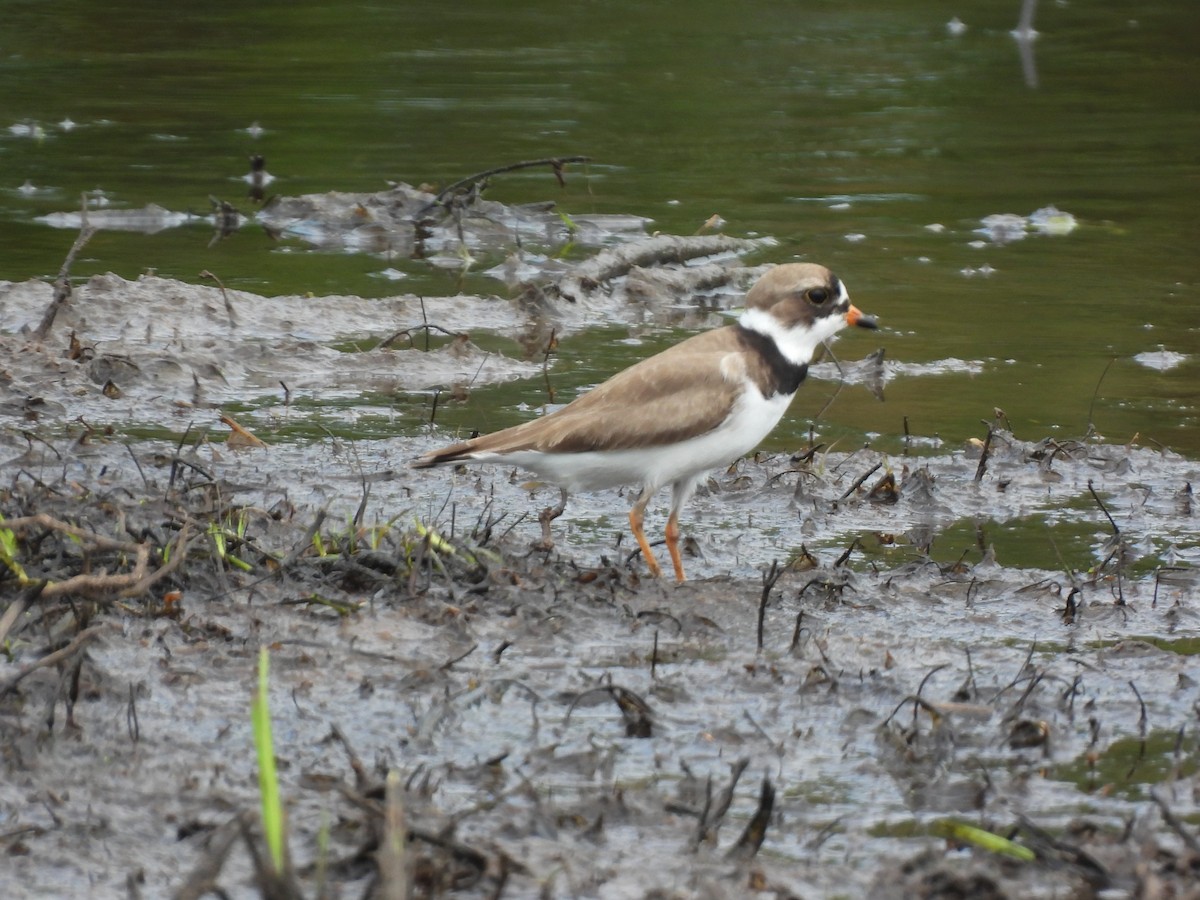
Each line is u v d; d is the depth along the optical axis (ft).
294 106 86.43
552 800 24.50
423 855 21.81
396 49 101.30
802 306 35.27
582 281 59.36
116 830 23.24
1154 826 24.08
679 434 33.88
